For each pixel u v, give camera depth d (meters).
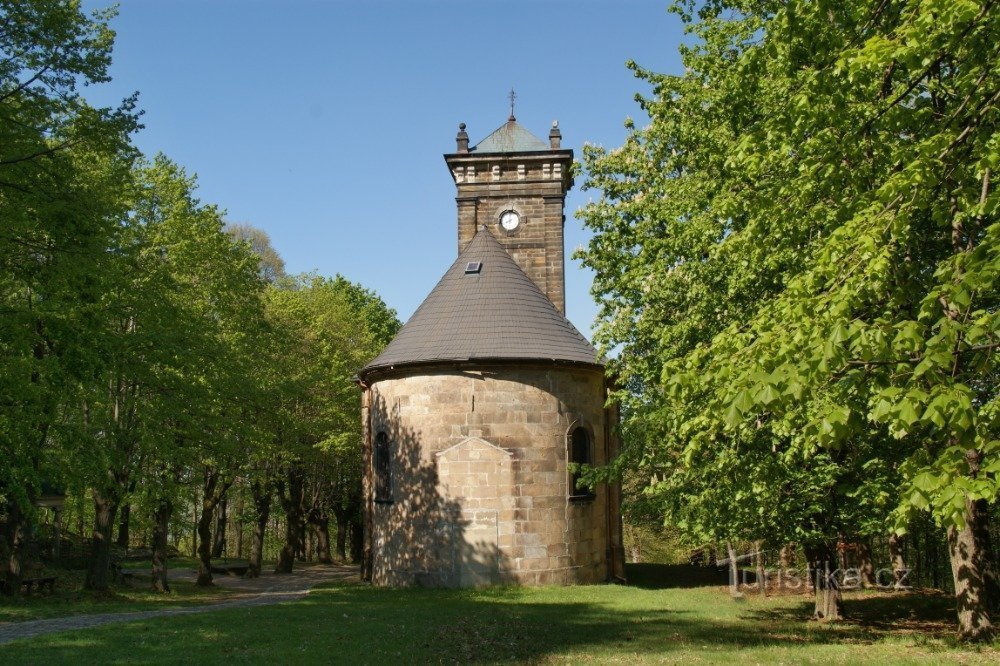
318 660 12.39
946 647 13.10
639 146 21.80
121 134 19.33
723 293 15.80
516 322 25.77
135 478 24.05
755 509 14.79
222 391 26.62
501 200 34.94
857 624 17.34
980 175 8.29
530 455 24.78
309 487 44.72
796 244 12.14
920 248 12.08
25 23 17.86
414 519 25.03
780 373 6.64
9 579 22.83
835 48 9.98
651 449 19.08
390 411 26.20
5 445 16.33
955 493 5.98
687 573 30.86
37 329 17.59
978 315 7.03
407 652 13.13
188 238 27.75
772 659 12.02
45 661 12.31
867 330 6.80
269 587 31.94
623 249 21.16
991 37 8.51
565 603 20.80
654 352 19.30
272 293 41.34
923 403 6.45
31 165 18.08
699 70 16.94
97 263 18.53
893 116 9.43
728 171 14.73
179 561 46.44
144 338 20.84
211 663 12.12
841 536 16.05
